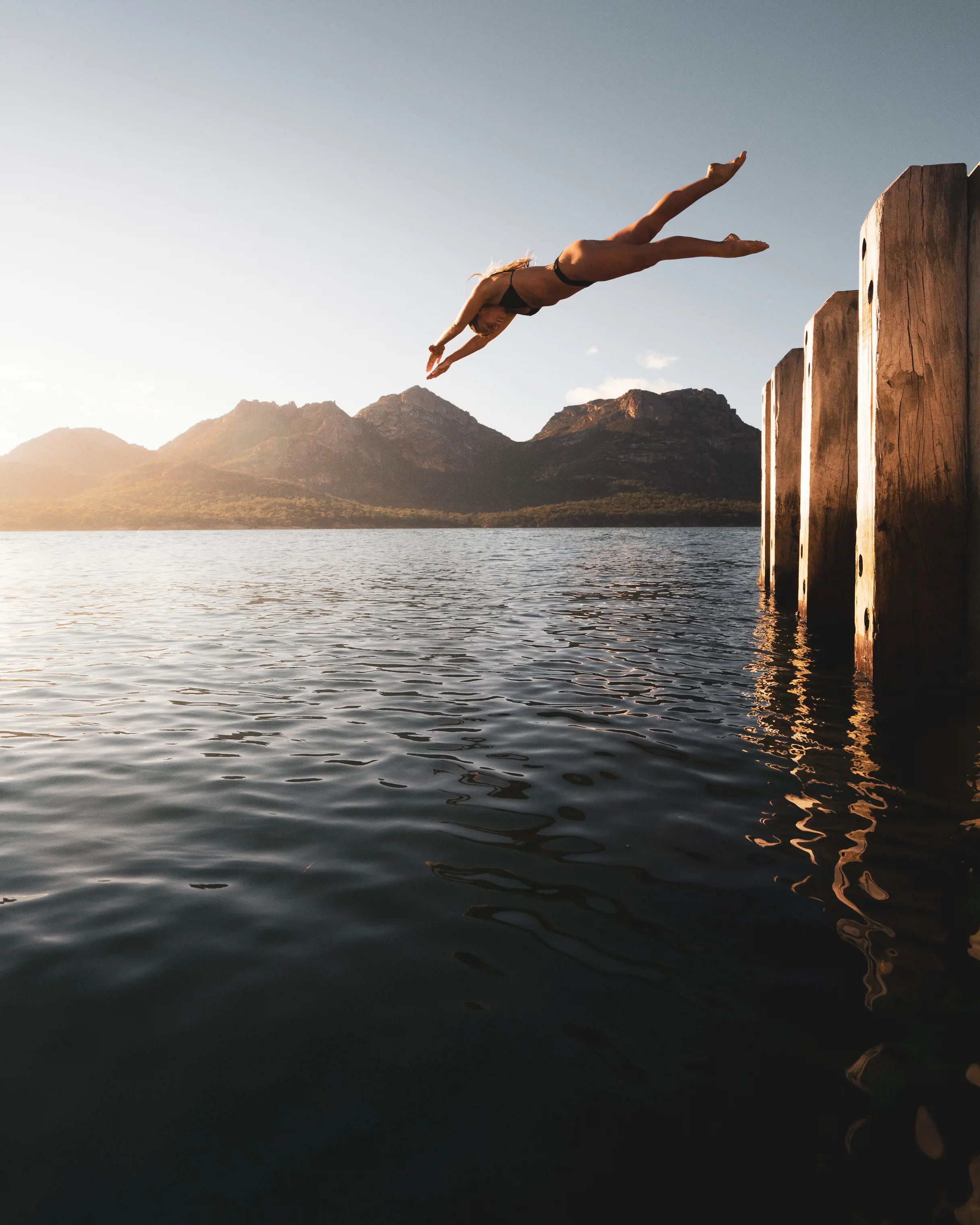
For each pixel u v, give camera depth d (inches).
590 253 188.9
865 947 147.4
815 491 494.9
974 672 309.0
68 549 2763.3
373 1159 100.5
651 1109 107.8
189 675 434.6
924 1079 111.4
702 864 185.9
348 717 337.1
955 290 297.9
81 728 322.0
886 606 318.3
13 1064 118.6
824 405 484.4
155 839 206.1
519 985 137.7
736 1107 107.6
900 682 318.7
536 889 174.6
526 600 840.3
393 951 149.6
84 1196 95.3
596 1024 126.3
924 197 297.4
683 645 520.7
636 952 147.4
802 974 138.9
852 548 496.7
